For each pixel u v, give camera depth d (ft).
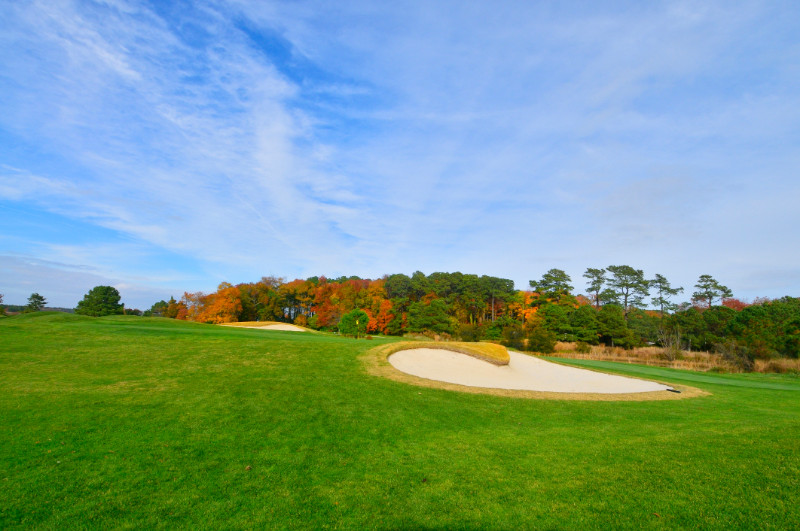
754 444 24.77
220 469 21.26
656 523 15.58
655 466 21.52
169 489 18.81
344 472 21.48
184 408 31.24
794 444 24.36
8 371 40.22
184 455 22.79
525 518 16.55
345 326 119.44
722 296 244.42
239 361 48.65
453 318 208.95
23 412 28.37
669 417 37.17
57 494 17.85
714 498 17.28
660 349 144.46
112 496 17.94
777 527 14.78
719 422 35.09
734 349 108.47
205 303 244.83
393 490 19.38
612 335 158.10
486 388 45.03
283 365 47.75
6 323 70.08
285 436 26.73
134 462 21.54
